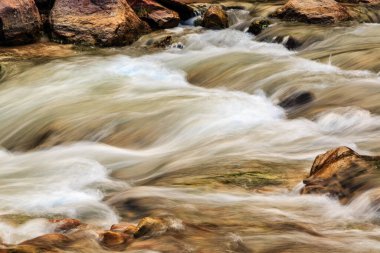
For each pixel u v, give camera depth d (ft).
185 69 52.75
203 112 39.42
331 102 39.37
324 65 48.39
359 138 32.86
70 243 19.15
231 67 50.75
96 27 58.90
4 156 37.70
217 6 68.33
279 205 23.39
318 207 22.77
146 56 56.34
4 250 17.76
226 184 26.30
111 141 37.58
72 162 33.55
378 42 55.26
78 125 39.52
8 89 47.75
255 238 19.77
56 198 26.50
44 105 43.80
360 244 19.16
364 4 70.38
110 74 50.57
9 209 24.98
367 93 39.73
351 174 23.84
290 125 36.27
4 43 57.21
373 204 21.59
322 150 31.04
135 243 19.31
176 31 64.03
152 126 38.14
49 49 56.95
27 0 58.18
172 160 32.35
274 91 44.01
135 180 30.07
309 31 59.88
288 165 28.71
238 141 34.04
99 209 24.67
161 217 21.35
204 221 21.72
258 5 71.92
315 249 18.76
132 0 64.75
